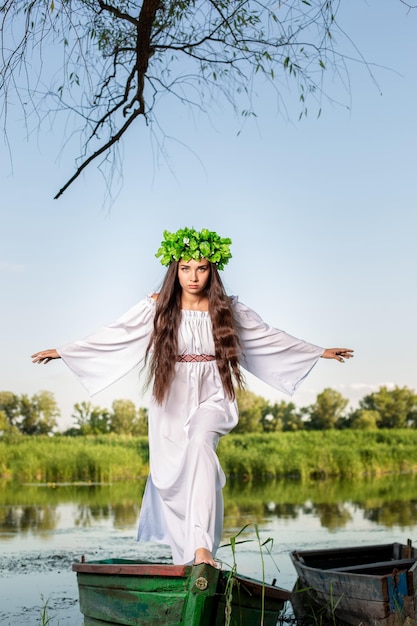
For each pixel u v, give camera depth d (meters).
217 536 4.82
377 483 18.34
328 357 5.56
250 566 8.23
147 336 5.40
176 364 5.20
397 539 9.63
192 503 4.71
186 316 5.23
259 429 23.39
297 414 23.86
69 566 8.16
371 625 5.80
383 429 22.97
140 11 6.48
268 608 4.70
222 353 5.21
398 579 5.68
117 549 9.12
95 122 7.04
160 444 5.19
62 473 19.41
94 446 20.27
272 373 5.54
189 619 4.36
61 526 10.97
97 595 5.00
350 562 7.28
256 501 14.23
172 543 5.07
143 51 6.67
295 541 9.58
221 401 5.18
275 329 5.50
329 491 16.31
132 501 14.35
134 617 4.71
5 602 6.69
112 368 5.43
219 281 5.26
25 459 19.53
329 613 6.25
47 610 6.43
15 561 8.41
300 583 6.86
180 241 5.16
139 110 6.86
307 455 20.77
